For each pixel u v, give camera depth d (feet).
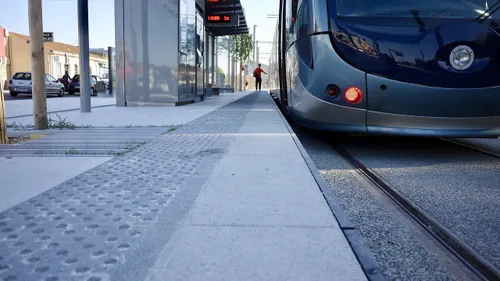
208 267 6.18
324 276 5.96
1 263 6.27
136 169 12.32
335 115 17.48
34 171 12.25
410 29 16.62
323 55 17.30
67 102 51.21
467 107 16.25
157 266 6.20
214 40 78.38
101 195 9.71
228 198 9.52
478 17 16.62
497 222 9.96
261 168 12.42
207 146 16.12
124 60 39.70
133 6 39.01
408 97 16.42
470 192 12.51
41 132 20.48
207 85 65.51
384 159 17.65
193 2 45.21
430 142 22.07
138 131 20.74
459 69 16.06
